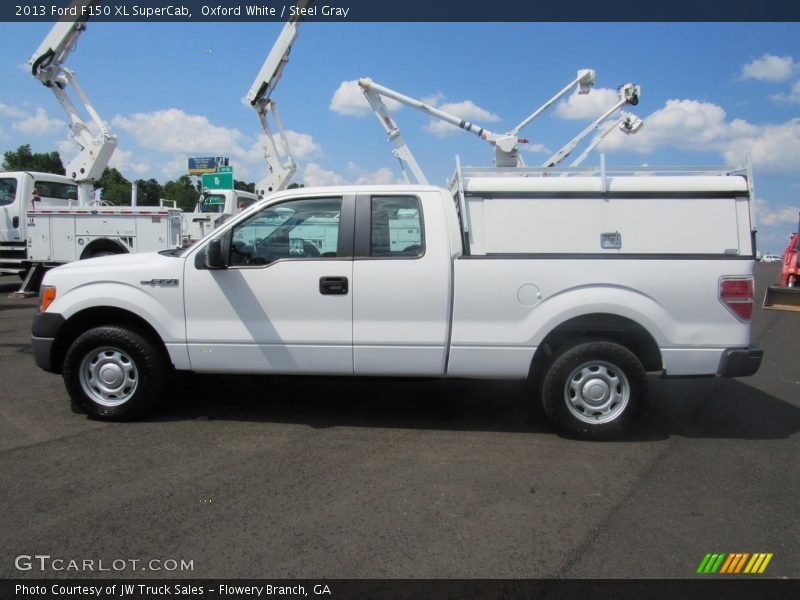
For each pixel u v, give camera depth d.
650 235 4.36
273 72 15.80
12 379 5.80
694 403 5.55
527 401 5.43
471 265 4.31
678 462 4.04
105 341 4.49
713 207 4.37
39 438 4.26
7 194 12.56
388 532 3.03
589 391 4.39
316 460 3.95
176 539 2.92
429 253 4.34
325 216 4.47
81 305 4.49
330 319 4.40
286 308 4.42
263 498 3.37
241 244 4.52
